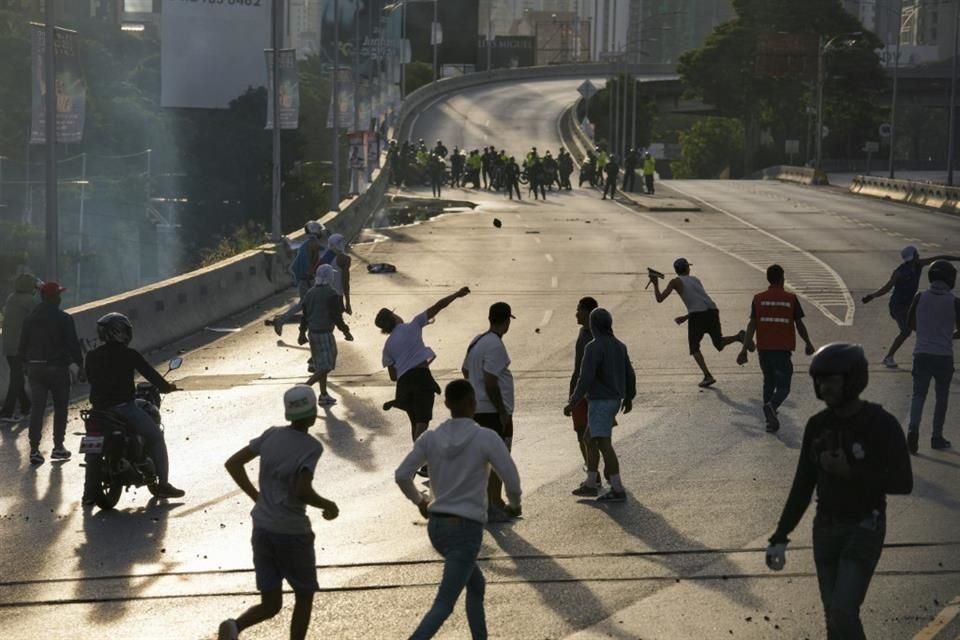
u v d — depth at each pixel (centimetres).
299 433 862
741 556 1128
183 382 2155
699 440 1634
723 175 15838
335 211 4809
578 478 1446
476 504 849
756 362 2245
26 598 1050
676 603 1002
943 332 1520
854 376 723
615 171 6512
